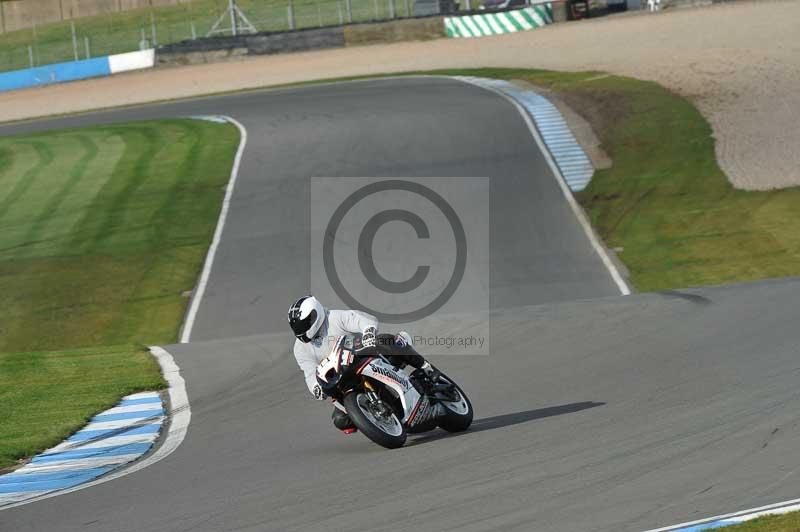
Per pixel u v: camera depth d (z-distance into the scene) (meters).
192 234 103.00
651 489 24.33
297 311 32.06
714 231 93.50
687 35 170.25
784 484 23.59
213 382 50.75
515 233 96.38
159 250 99.19
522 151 118.62
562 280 84.12
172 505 28.66
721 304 55.69
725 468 25.50
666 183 106.31
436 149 121.81
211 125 146.62
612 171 111.06
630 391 37.97
